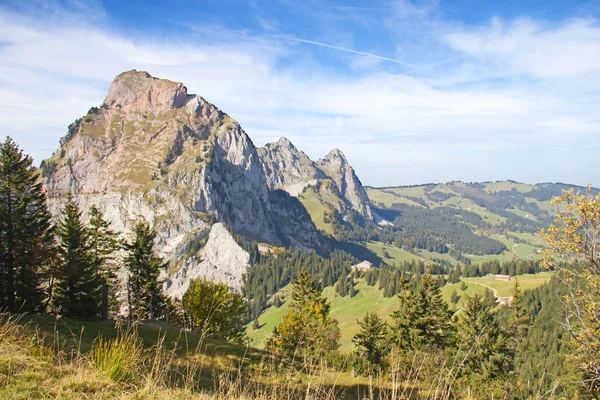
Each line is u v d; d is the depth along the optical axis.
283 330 44.19
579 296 13.45
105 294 44.00
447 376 6.70
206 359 21.47
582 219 13.77
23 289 39.31
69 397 6.65
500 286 136.50
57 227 43.94
